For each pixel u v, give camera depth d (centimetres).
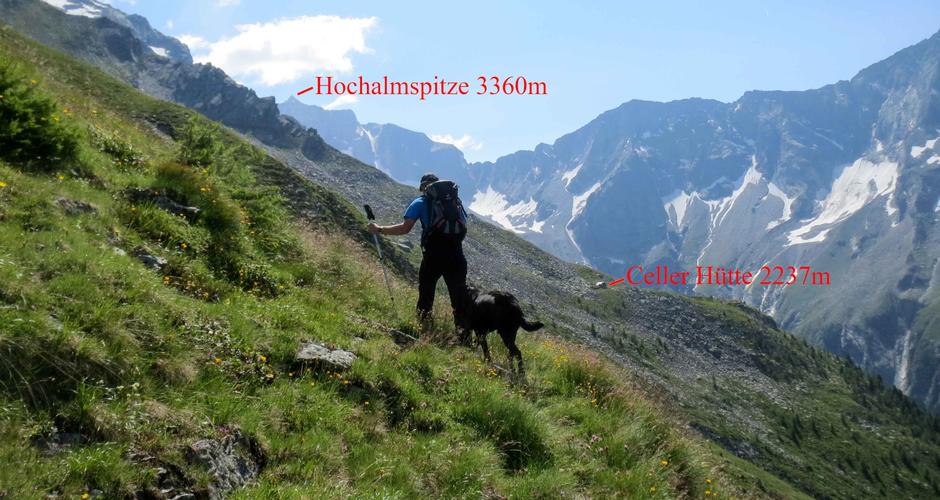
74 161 1063
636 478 788
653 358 12512
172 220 1047
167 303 708
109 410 513
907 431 14162
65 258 688
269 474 554
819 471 11019
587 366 1130
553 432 822
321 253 1423
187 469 500
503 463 725
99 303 626
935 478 12100
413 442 685
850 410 14438
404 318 1145
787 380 15075
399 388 777
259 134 18688
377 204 14412
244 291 991
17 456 439
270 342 757
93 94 3158
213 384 619
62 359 529
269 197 1475
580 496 710
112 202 990
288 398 659
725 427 10862
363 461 619
